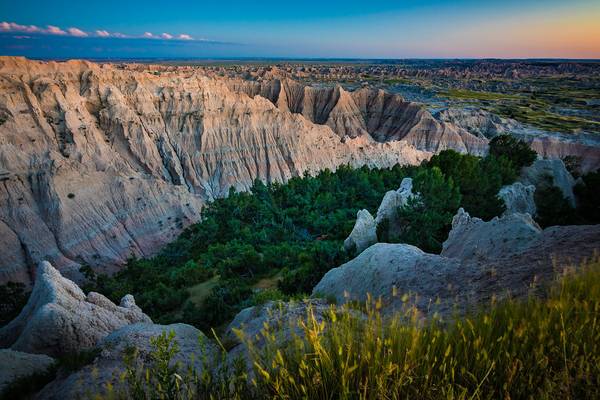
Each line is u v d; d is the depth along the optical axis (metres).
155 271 55.62
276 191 80.31
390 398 3.52
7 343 21.75
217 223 69.19
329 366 3.81
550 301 4.61
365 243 35.44
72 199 68.50
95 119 86.56
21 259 60.75
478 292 9.20
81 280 61.38
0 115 71.31
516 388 3.57
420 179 37.84
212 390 4.10
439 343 4.14
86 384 8.34
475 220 22.03
